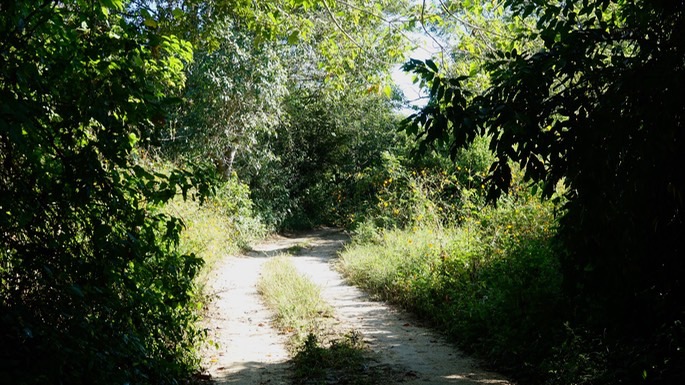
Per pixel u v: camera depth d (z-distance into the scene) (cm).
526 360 596
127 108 342
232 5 895
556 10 480
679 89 363
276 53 1964
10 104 281
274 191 2636
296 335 762
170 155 1847
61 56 344
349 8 940
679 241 436
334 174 3078
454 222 1319
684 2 383
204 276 1020
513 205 1032
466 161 1592
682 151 384
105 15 389
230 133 1934
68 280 353
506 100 420
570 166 420
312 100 2662
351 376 589
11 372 292
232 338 764
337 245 2134
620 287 475
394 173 1795
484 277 838
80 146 359
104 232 341
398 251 1236
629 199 409
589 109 402
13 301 330
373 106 2917
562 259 512
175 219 406
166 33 833
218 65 1772
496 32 834
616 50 430
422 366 631
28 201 334
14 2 303
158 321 436
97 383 333
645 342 483
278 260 1513
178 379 514
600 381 481
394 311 949
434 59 844
